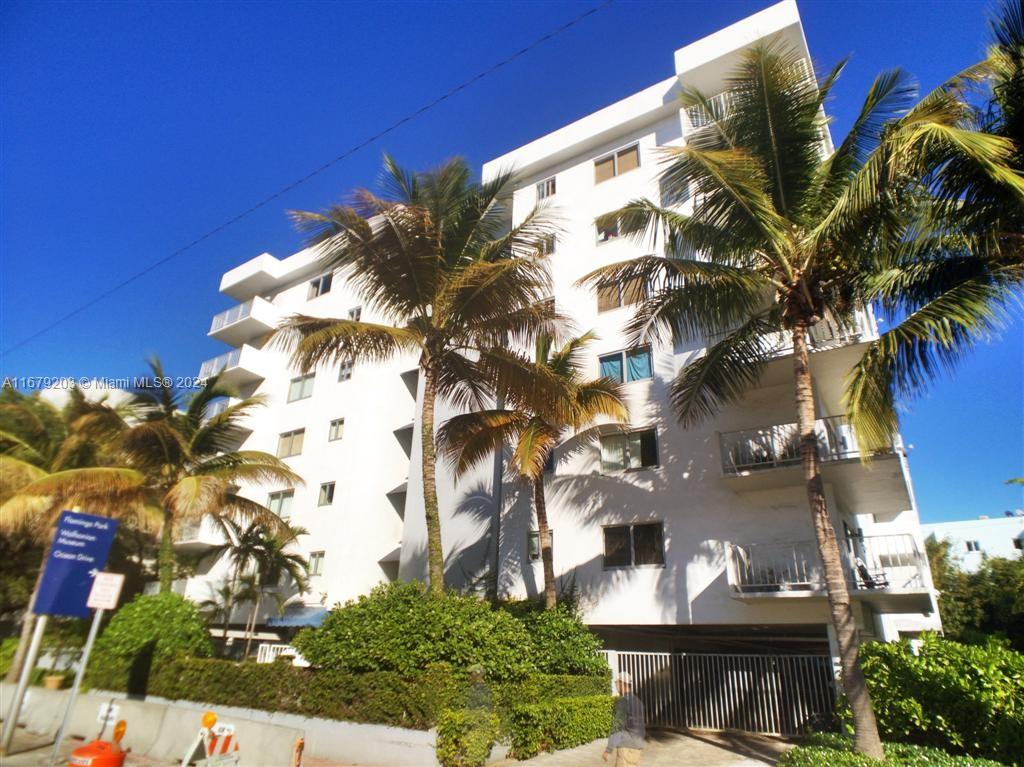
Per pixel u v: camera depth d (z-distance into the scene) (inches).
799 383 417.1
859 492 617.9
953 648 384.5
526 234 559.5
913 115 370.3
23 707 506.0
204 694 515.2
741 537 591.2
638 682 603.8
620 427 692.1
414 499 850.8
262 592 898.7
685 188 449.4
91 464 774.5
